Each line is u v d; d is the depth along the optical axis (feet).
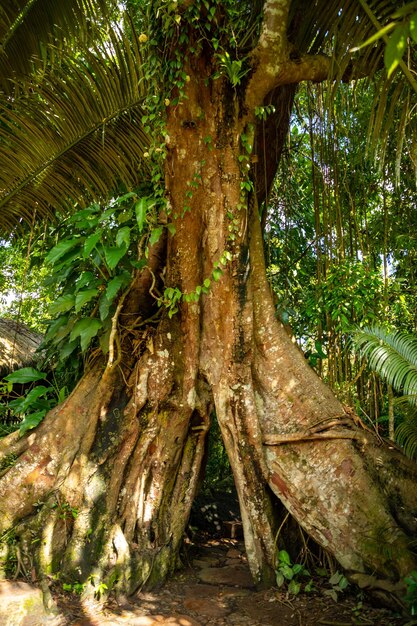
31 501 14.29
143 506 14.97
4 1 16.12
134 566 13.99
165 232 15.58
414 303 20.33
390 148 19.04
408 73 11.49
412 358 13.12
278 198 22.93
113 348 15.06
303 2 15.88
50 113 17.37
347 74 15.97
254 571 14.47
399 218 20.93
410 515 13.34
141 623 12.19
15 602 11.71
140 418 14.98
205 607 13.15
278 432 14.46
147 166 18.62
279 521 14.82
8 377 17.10
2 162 18.13
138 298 15.85
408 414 13.66
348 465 13.74
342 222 21.09
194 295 14.70
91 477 14.49
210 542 18.79
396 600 12.05
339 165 20.95
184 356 15.16
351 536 13.17
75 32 17.28
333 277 17.63
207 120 14.05
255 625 12.18
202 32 13.37
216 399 14.88
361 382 19.11
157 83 14.06
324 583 14.12
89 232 16.34
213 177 14.23
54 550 13.69
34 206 19.63
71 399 15.34
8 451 15.33
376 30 13.73
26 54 17.30
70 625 11.92
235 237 14.25
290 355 15.07
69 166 18.79
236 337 14.57
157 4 13.41
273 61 14.02
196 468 15.83
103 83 17.03
